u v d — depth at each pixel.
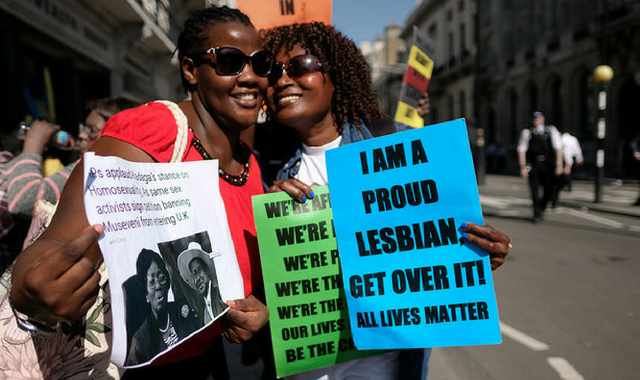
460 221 1.29
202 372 1.30
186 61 1.21
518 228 7.38
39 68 6.90
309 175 1.64
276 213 1.36
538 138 7.78
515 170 26.36
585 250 5.67
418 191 1.31
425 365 1.50
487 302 1.28
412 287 1.32
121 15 8.81
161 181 1.02
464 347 3.10
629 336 3.13
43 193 1.66
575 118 21.94
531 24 26.06
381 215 1.33
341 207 1.35
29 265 0.73
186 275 1.02
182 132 1.11
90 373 1.09
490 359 2.88
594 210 9.11
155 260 0.94
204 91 1.20
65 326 1.06
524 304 3.80
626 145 18.92
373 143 1.34
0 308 1.05
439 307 1.30
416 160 1.32
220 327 1.22
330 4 1.74
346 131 1.63
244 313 1.15
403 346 1.32
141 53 11.09
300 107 1.53
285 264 1.37
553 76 23.67
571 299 3.89
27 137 1.79
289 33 1.56
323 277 1.39
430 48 2.72
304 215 1.38
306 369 1.40
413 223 1.32
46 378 1.05
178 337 0.96
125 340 0.83
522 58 26.31
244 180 1.37
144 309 0.88
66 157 2.11
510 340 3.13
